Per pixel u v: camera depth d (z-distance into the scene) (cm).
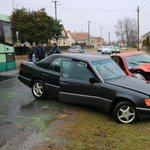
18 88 782
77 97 502
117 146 335
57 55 576
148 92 420
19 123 442
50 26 2858
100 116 479
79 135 380
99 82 470
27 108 543
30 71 627
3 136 381
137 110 414
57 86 546
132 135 373
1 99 629
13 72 1253
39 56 982
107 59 566
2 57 1012
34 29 2652
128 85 451
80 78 503
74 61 532
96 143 350
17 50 3055
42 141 361
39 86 615
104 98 455
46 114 497
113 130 396
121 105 431
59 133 391
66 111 518
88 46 7612
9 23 1084
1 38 1006
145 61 746
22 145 348
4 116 484
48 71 577
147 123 432
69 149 332
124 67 712
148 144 338
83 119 461
